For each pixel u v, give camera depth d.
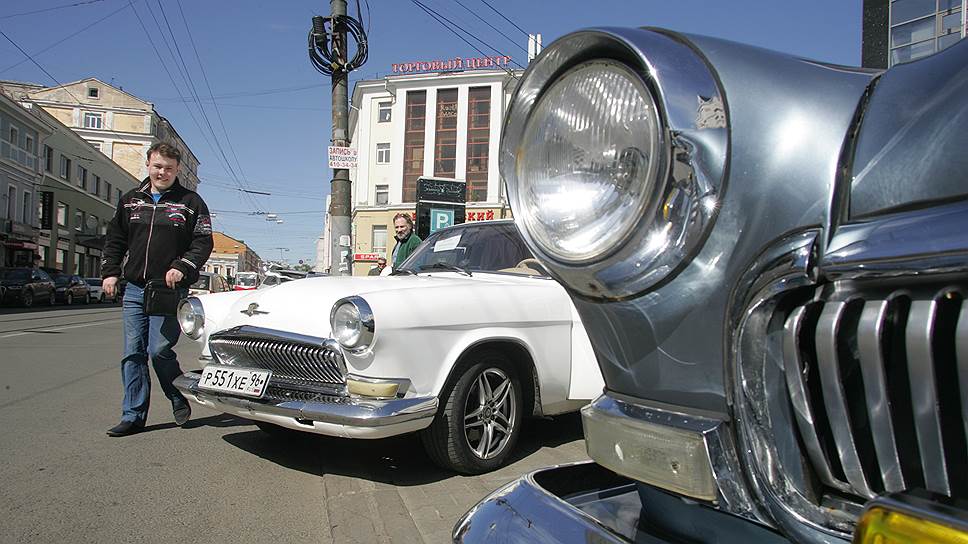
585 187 0.96
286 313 3.22
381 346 2.84
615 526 1.12
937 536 0.57
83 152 43.47
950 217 0.67
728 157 0.84
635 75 0.90
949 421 0.67
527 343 3.36
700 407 0.93
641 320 0.95
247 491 3.17
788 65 0.92
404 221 6.79
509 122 1.09
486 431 3.29
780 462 0.83
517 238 4.01
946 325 0.68
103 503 2.99
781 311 0.83
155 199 4.00
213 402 3.42
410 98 36.22
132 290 4.12
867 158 0.79
